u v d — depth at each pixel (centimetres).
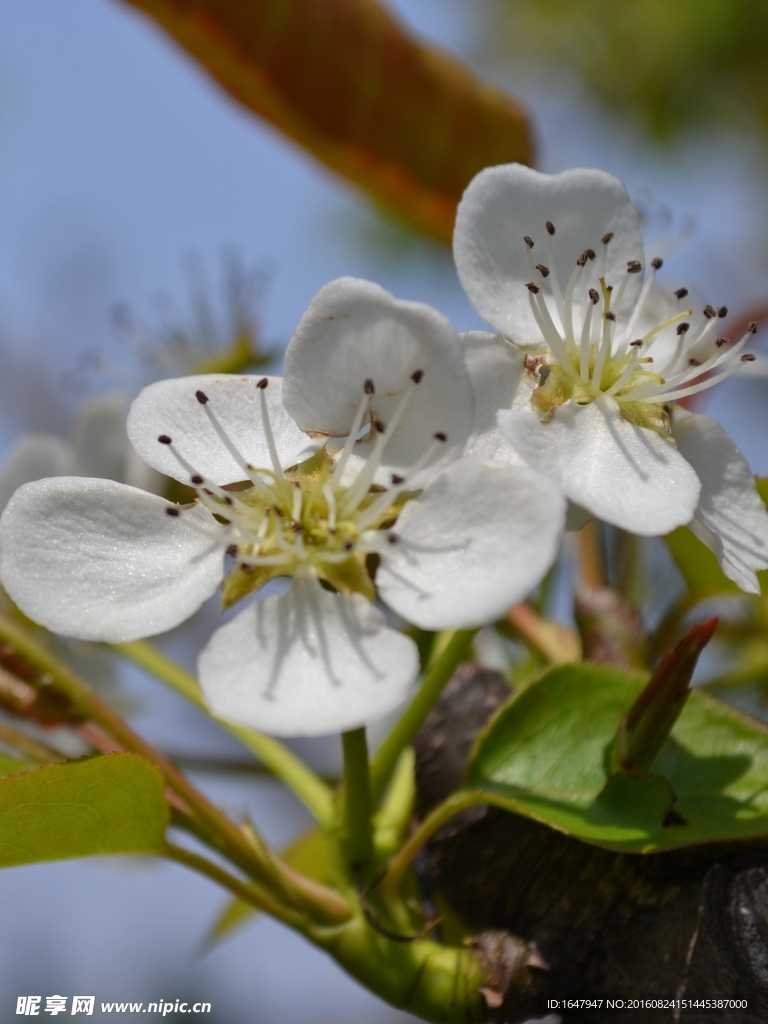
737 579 16
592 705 16
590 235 17
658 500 15
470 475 15
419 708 16
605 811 15
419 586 15
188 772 19
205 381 16
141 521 16
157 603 16
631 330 17
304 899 16
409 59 23
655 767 15
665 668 15
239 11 22
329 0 22
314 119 23
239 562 16
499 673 17
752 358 17
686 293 17
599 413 16
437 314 15
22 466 21
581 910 15
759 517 16
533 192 17
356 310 15
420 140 23
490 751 16
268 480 16
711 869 15
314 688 15
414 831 16
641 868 15
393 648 15
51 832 16
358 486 16
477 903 16
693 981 15
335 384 16
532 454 15
